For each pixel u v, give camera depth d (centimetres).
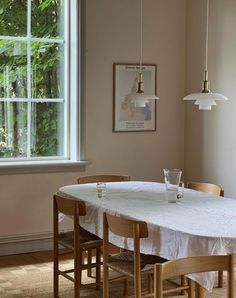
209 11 545
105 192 414
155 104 575
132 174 570
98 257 418
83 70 538
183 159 590
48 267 480
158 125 579
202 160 564
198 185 447
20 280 443
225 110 527
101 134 553
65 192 419
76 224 376
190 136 582
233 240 293
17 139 533
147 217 337
